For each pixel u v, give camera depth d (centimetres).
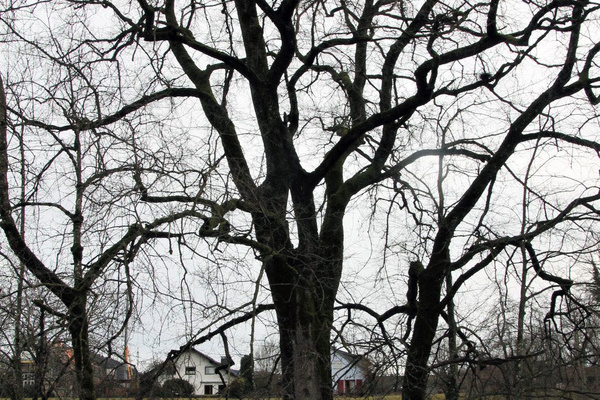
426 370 937
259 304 941
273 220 877
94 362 789
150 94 929
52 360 754
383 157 1141
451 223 1028
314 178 1025
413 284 1109
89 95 801
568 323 972
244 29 1078
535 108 1006
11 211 772
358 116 1167
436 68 940
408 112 984
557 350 904
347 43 1014
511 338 899
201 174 736
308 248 952
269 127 1019
